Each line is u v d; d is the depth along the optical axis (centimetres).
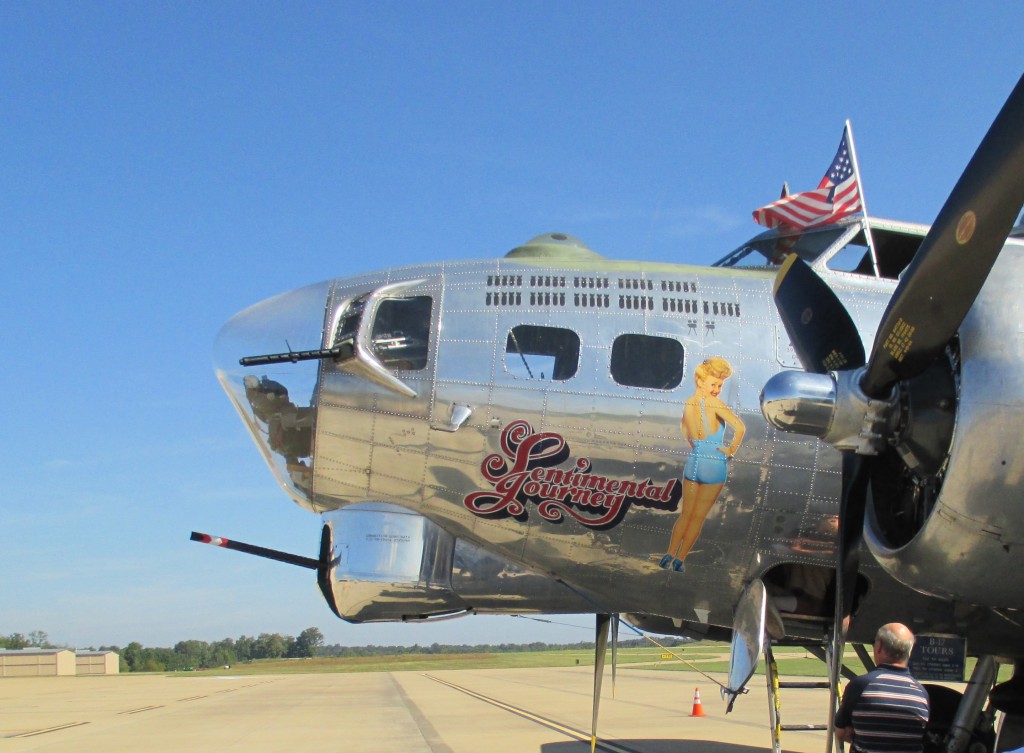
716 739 1331
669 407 694
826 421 551
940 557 532
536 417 696
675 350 709
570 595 750
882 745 443
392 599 713
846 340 627
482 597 727
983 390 509
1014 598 539
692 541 695
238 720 1878
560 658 9794
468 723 1675
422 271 754
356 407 714
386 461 712
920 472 554
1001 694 741
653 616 835
